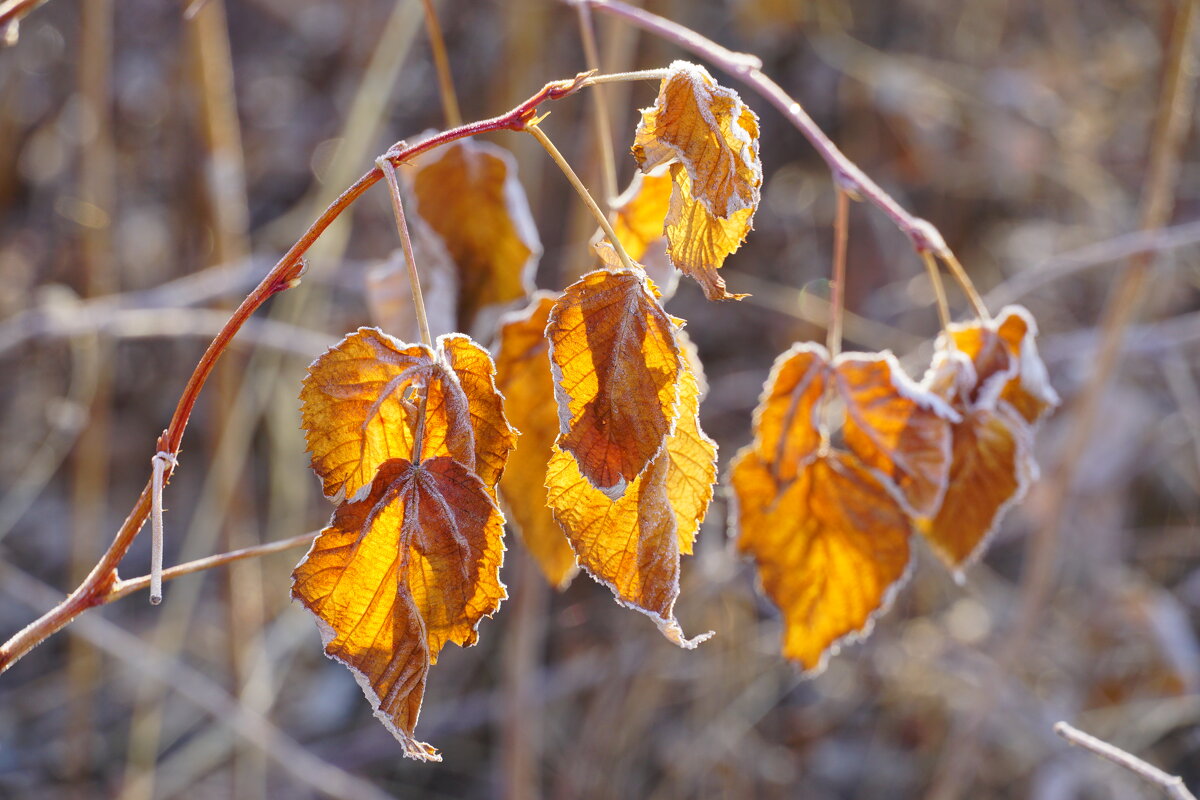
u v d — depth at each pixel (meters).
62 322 0.89
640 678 1.29
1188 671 1.27
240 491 1.11
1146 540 1.46
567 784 1.28
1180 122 0.87
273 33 1.91
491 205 0.60
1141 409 1.36
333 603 0.48
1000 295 1.02
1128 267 0.96
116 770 1.36
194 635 1.46
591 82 0.49
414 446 0.48
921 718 1.36
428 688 1.43
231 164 0.98
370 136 1.09
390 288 0.61
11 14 0.55
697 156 0.48
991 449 0.57
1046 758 1.25
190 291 0.97
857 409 0.56
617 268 0.50
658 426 0.48
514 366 0.56
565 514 0.49
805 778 1.35
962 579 0.58
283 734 1.37
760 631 1.35
